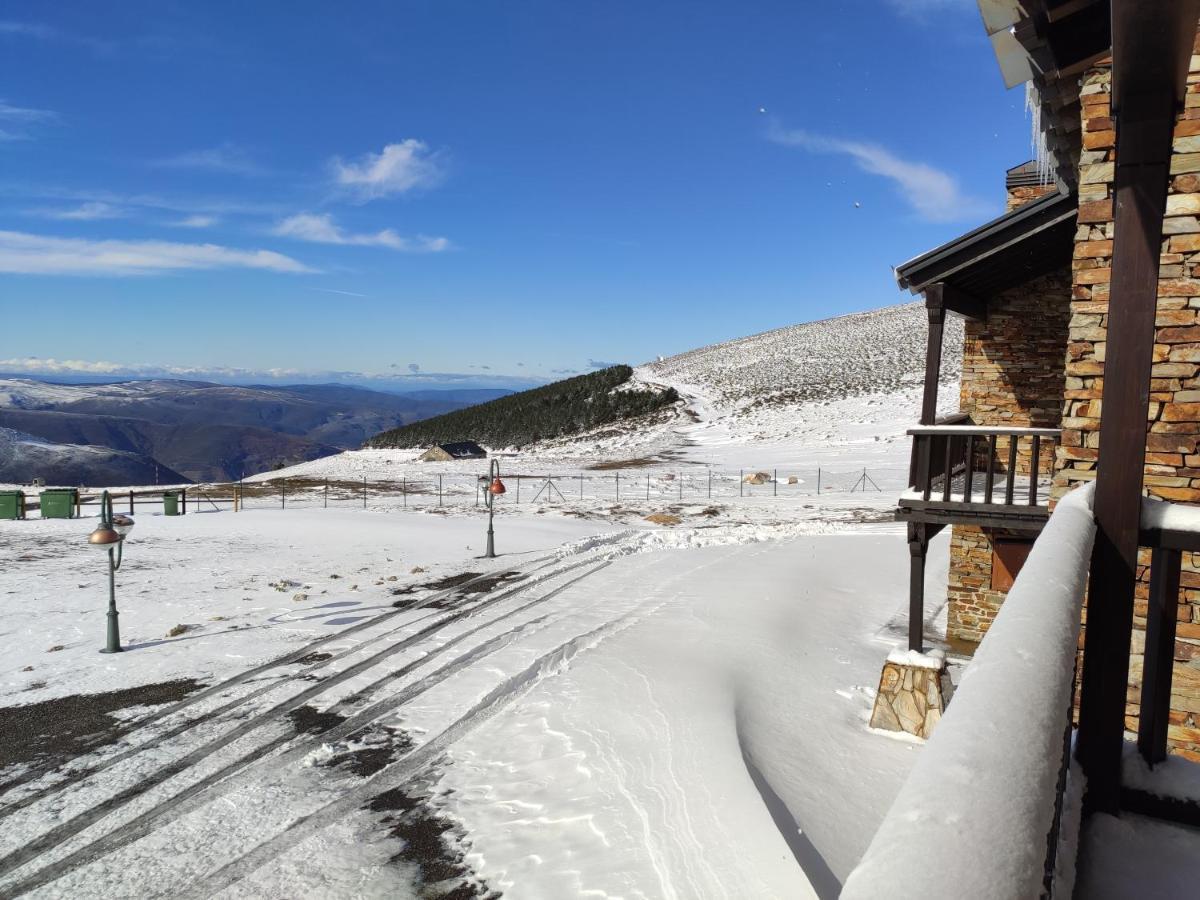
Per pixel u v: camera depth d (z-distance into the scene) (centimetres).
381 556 1917
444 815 647
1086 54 340
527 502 3241
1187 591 496
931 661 806
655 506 3014
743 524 2473
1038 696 108
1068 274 1105
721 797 610
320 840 613
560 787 676
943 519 820
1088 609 236
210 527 2375
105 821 647
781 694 914
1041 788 87
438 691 938
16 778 730
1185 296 511
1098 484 231
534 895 526
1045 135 638
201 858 590
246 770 741
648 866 536
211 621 1282
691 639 1104
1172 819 244
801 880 491
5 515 2527
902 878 68
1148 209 214
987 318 1146
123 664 1061
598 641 1121
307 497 3522
